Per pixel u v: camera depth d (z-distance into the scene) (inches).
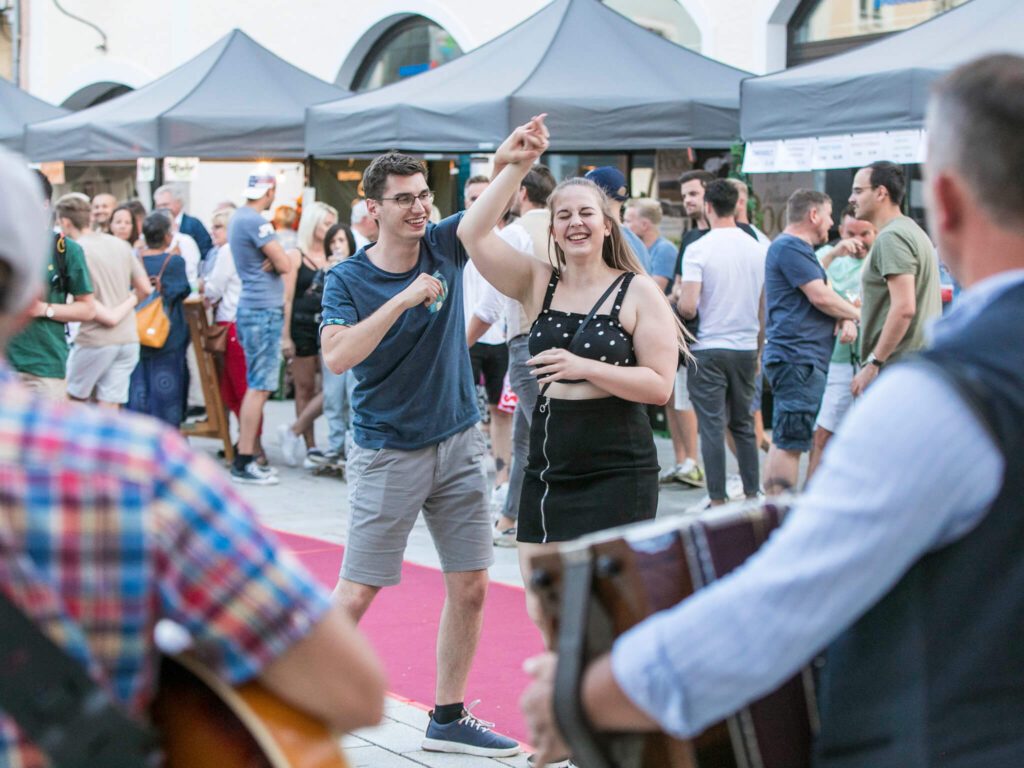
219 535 53.8
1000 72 57.0
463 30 492.4
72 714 51.5
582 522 149.0
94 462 52.1
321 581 245.3
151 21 627.8
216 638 54.7
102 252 321.4
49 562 51.3
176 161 446.9
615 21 367.2
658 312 150.3
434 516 161.9
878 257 226.7
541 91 332.5
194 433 374.9
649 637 57.5
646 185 432.5
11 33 713.6
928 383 53.9
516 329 249.8
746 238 278.7
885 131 261.6
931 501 53.3
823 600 54.2
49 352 272.7
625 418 149.4
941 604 55.6
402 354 156.4
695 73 350.0
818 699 65.4
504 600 231.9
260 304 343.9
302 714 57.7
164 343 358.0
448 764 156.8
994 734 55.2
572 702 59.7
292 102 429.4
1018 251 57.1
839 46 396.8
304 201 466.3
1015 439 53.3
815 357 263.3
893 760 56.9
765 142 293.0
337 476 362.0
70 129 432.5
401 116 343.6
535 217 239.5
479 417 165.0
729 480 323.6
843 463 54.9
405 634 212.7
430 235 163.5
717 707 56.4
